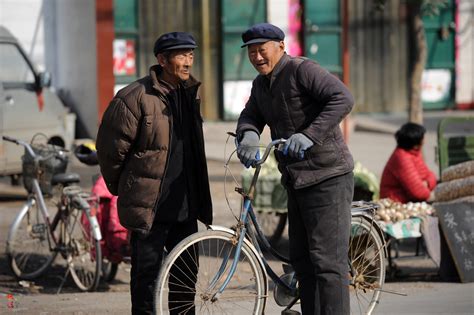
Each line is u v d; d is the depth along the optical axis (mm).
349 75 53406
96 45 43031
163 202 14555
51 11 45406
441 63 55844
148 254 14602
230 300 15453
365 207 15891
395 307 17859
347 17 48094
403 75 54375
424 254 23312
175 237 15125
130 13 47469
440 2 33031
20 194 33781
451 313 17250
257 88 14523
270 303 17422
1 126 32594
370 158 41625
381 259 16109
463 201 20609
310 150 13922
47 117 34250
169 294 14930
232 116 50281
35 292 21312
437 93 56094
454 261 20766
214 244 14906
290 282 15086
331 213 14094
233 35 49719
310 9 50719
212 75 49875
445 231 20781
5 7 44469
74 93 45000
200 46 49406
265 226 25797
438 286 20391
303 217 14297
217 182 35281
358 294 16250
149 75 14477
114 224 21297
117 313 17828
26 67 34188
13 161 32969
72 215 21766
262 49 13969
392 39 53938
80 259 21656
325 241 14117
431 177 23797
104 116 14391
